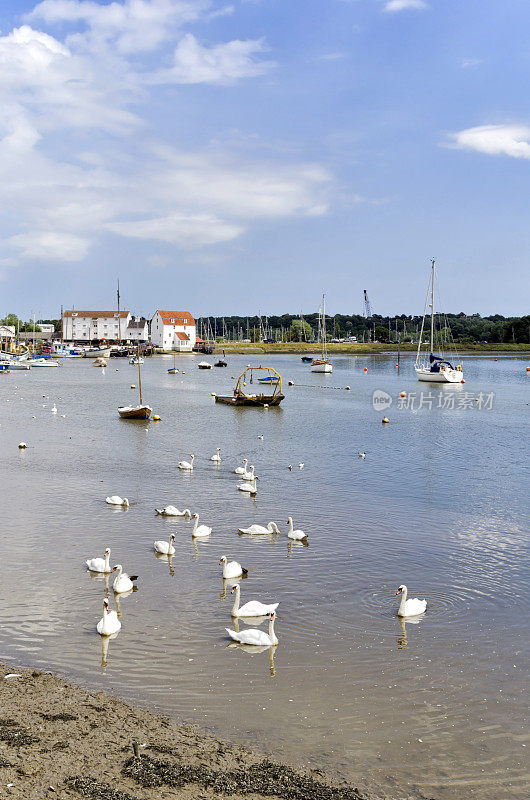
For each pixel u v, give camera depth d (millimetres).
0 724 16469
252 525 32812
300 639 21750
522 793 14656
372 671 19766
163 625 22578
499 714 17688
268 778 14758
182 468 48031
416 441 62750
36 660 20078
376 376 157000
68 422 74375
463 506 38344
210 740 16203
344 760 15617
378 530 33469
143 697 18141
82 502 38031
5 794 13703
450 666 20094
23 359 186875
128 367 190250
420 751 16047
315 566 28297
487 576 27406
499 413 87500
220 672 19547
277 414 85000
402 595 23422
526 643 21625
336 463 51219
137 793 13969
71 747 15586
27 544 30484
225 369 182375
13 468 47375
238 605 23281
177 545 30891
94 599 24656
